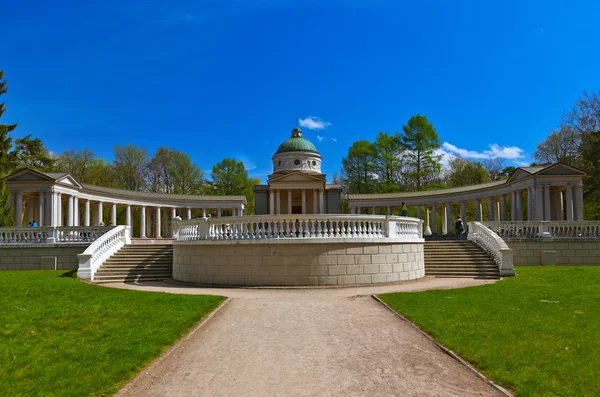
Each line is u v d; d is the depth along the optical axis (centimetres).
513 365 769
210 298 1444
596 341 886
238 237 1930
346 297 1502
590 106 4809
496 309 1197
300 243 1855
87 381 735
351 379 737
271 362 830
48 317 1154
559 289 1520
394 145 6706
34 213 4684
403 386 703
